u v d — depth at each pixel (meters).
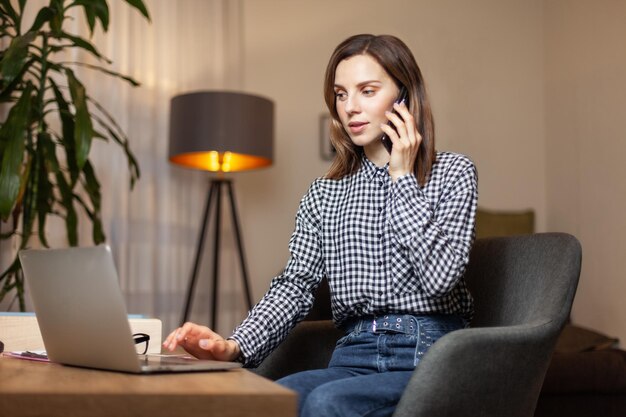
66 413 0.74
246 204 4.26
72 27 3.36
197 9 4.04
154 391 0.75
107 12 2.59
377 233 1.50
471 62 4.47
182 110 3.54
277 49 4.36
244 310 4.16
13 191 2.34
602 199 3.75
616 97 3.64
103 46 3.54
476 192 1.48
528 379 1.26
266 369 1.68
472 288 1.58
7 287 2.54
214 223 4.03
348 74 1.51
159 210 3.80
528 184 4.45
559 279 1.34
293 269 1.58
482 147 4.44
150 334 1.52
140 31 3.74
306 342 1.73
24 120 2.41
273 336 1.48
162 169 3.82
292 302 1.53
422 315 1.43
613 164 3.65
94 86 3.48
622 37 3.60
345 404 1.17
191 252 3.93
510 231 4.17
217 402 0.75
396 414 1.15
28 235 2.56
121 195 3.58
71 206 2.71
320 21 4.41
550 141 4.38
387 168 1.53
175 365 1.03
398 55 1.51
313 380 1.36
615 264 3.60
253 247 4.24
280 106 4.33
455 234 1.43
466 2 4.50
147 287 3.68
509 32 4.52
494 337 1.19
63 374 0.98
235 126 3.51
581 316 3.88
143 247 3.70
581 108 4.00
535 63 4.51
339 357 1.46
